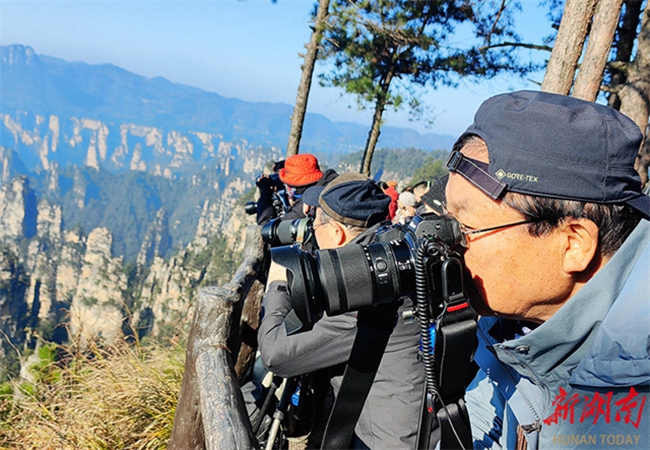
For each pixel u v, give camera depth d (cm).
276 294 217
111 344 388
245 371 286
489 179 93
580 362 89
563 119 88
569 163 87
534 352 96
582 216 88
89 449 291
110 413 315
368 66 1410
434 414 113
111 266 12075
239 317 217
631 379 77
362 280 112
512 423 116
